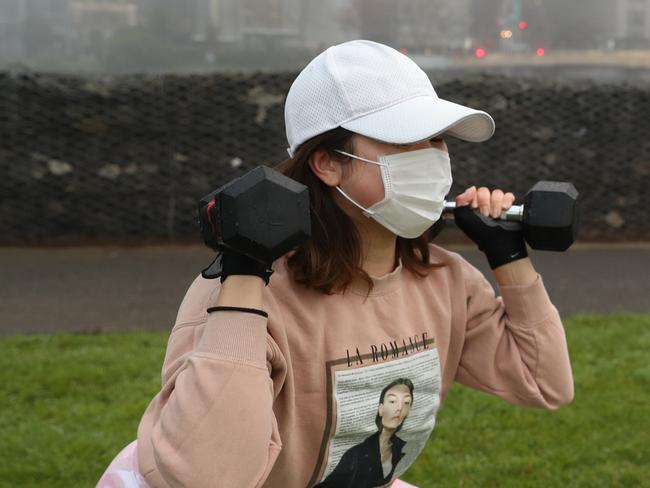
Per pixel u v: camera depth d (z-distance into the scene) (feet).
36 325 17.56
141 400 13.34
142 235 24.72
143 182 24.39
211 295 5.39
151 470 4.87
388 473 6.17
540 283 6.54
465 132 6.25
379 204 5.65
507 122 24.90
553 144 25.29
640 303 19.75
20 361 14.94
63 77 23.76
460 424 12.79
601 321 17.92
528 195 6.43
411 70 5.83
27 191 24.12
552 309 6.56
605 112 25.32
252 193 4.75
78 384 14.05
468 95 24.64
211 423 4.77
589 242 26.03
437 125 5.50
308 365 5.56
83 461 11.44
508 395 6.58
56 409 13.01
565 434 12.53
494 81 24.70
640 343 16.29
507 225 6.52
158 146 24.25
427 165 5.71
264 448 4.91
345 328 5.68
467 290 6.47
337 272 5.58
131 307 18.90
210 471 4.75
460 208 6.60
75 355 15.35
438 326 6.19
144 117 23.99
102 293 19.99
